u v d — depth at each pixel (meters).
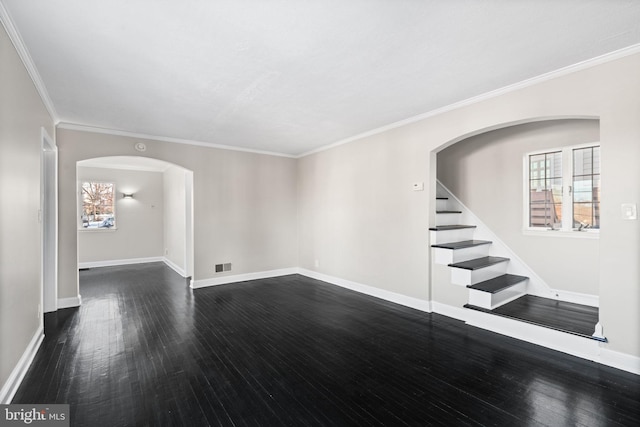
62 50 2.21
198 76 2.66
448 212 4.17
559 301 3.53
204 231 5.06
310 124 4.09
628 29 2.01
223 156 5.25
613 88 2.33
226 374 2.35
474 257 3.89
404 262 4.01
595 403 1.98
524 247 3.84
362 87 2.92
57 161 3.92
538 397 2.05
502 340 2.95
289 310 3.86
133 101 3.22
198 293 4.65
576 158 3.50
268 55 2.32
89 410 1.91
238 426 1.78
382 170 4.27
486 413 1.90
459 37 2.10
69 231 3.99
